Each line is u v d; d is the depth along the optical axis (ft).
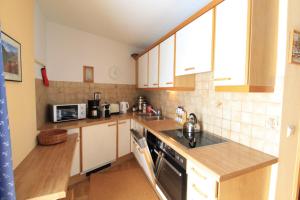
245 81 3.45
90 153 7.55
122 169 8.35
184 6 6.04
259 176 3.67
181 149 4.32
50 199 2.66
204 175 3.54
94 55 9.44
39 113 6.40
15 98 3.54
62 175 3.24
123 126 8.97
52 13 6.94
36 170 3.42
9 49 3.22
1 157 2.31
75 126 6.90
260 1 3.45
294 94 3.84
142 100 11.07
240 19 3.55
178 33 6.08
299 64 3.80
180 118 7.50
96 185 6.93
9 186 2.37
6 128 2.35
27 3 4.28
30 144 4.39
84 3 6.04
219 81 4.18
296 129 3.99
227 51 3.92
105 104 9.07
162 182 5.71
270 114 3.85
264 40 3.55
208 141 4.96
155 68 8.09
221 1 4.08
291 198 4.08
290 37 3.60
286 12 3.54
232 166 3.32
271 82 3.73
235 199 3.40
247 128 4.42
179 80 6.36
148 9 6.30
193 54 5.25
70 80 8.66
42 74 6.75
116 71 10.44
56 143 4.96
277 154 3.74
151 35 9.18
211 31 4.47
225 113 5.10
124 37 9.56
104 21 7.53
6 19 3.17
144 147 6.63
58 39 8.14
